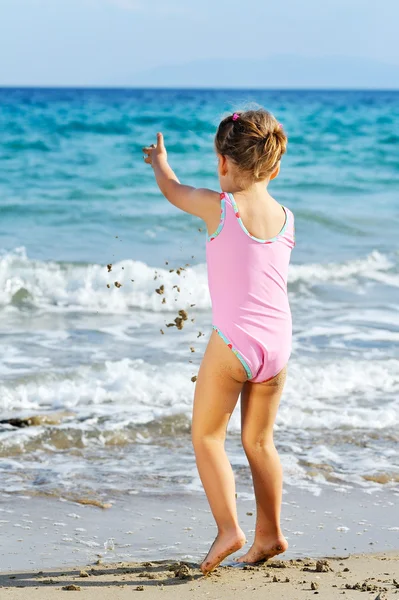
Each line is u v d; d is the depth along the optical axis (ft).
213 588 12.21
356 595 11.81
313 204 65.00
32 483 18.13
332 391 25.17
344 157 98.84
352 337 31.19
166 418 22.47
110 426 21.70
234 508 12.67
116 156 90.27
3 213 55.72
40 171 77.41
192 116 159.12
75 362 26.94
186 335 31.24
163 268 41.01
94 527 15.89
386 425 22.61
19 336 30.37
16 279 36.81
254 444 13.14
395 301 37.60
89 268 38.37
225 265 12.39
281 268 12.68
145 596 11.84
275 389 12.81
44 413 22.43
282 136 12.75
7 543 14.92
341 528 16.05
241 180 12.66
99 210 57.41
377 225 56.44
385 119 166.20
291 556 14.48
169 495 17.71
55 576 13.10
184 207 13.06
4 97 302.25
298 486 18.40
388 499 17.84
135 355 28.09
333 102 287.69
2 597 11.78
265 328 12.32
